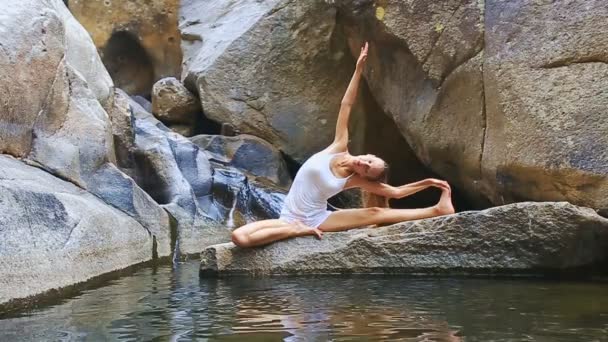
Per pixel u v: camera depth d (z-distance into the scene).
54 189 6.40
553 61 7.12
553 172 6.92
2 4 7.07
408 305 4.59
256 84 11.55
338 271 6.18
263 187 10.05
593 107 6.79
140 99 13.27
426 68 8.48
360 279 5.88
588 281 5.68
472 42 7.96
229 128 11.48
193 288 5.43
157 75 14.45
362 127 10.70
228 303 4.73
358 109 10.70
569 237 5.83
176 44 14.30
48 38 7.41
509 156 7.39
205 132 12.34
